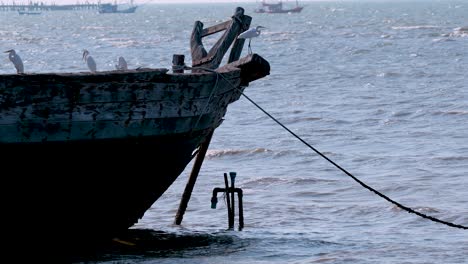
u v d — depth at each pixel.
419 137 125.19
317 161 106.69
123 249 57.94
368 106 163.12
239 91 57.22
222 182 90.44
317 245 61.75
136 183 51.78
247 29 63.56
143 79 48.84
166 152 51.97
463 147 114.62
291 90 197.12
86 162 48.81
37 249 51.00
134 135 49.56
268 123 142.38
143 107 49.38
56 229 50.50
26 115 46.25
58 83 46.56
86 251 53.50
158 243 60.34
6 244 49.81
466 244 62.41
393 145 118.62
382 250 60.41
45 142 47.00
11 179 47.44
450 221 71.88
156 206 77.06
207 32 66.19
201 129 53.97
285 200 81.88
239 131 133.12
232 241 61.97
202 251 58.44
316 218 72.75
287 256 58.16
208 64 61.12
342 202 80.75
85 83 47.19
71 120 47.31
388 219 72.38
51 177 48.28
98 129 48.19
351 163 104.75
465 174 95.00
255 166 103.88
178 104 50.91
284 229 67.69
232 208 66.44
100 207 51.19
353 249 60.62
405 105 162.25
